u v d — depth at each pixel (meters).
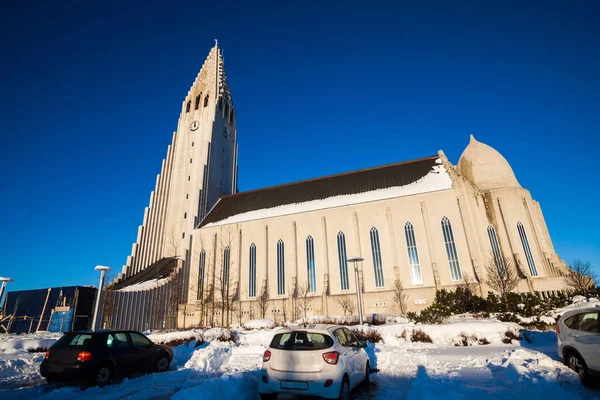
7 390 11.55
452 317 30.38
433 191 47.16
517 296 31.83
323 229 50.78
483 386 9.58
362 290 45.75
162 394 10.40
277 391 8.47
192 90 80.62
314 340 9.01
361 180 56.97
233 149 80.81
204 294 52.19
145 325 48.25
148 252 67.62
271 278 51.31
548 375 9.41
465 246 43.56
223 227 57.41
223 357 16.78
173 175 70.75
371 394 9.81
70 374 11.18
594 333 9.11
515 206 46.28
